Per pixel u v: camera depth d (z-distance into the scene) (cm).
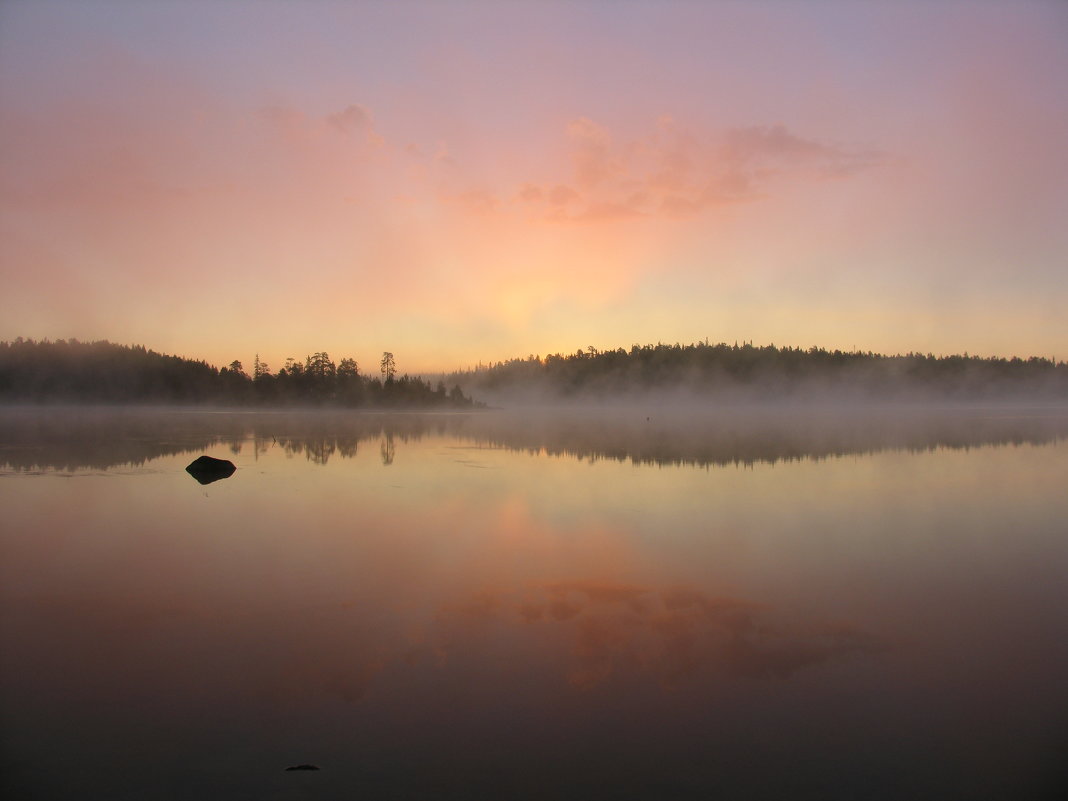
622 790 568
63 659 823
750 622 944
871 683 761
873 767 602
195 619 955
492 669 793
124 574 1177
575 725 669
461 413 11475
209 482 2289
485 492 2078
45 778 581
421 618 960
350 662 810
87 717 685
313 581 1134
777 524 1592
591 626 929
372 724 672
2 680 768
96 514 1712
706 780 582
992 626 929
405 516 1691
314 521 1628
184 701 719
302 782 578
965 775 589
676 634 902
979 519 1647
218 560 1269
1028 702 715
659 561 1263
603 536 1466
